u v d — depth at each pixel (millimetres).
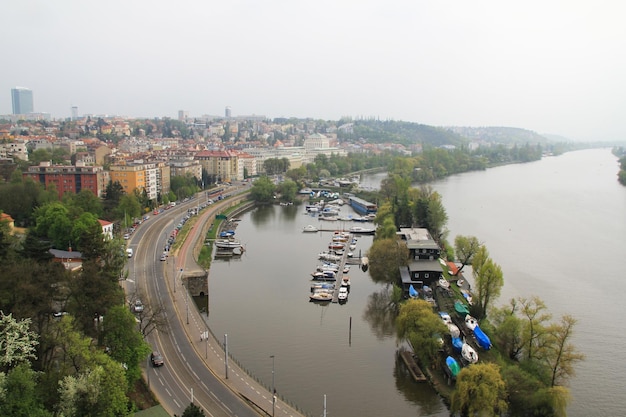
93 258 172500
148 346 146000
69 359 125438
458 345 174375
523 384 141250
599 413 149625
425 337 163875
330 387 157125
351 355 179000
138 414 125812
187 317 192250
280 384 157500
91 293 146125
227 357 165250
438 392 153500
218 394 143625
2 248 164250
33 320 130750
